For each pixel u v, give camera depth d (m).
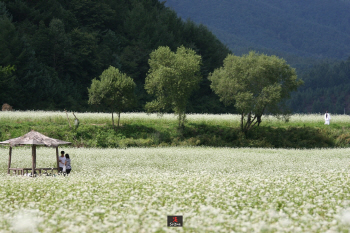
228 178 19.64
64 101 114.12
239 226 10.72
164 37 162.25
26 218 11.20
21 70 107.44
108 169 27.50
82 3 158.25
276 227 10.00
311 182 17.95
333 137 58.69
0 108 99.62
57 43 124.00
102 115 64.81
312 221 11.22
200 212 12.67
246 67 57.44
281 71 57.66
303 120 68.12
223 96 59.59
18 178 21.55
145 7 196.12
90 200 14.65
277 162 30.67
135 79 147.25
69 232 10.23
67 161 27.95
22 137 27.89
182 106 58.84
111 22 167.88
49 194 15.88
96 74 135.50
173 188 16.56
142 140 52.59
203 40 168.75
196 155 36.47
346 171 22.22
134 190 16.67
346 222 10.47
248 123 59.75
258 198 14.96
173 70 57.44
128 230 10.30
